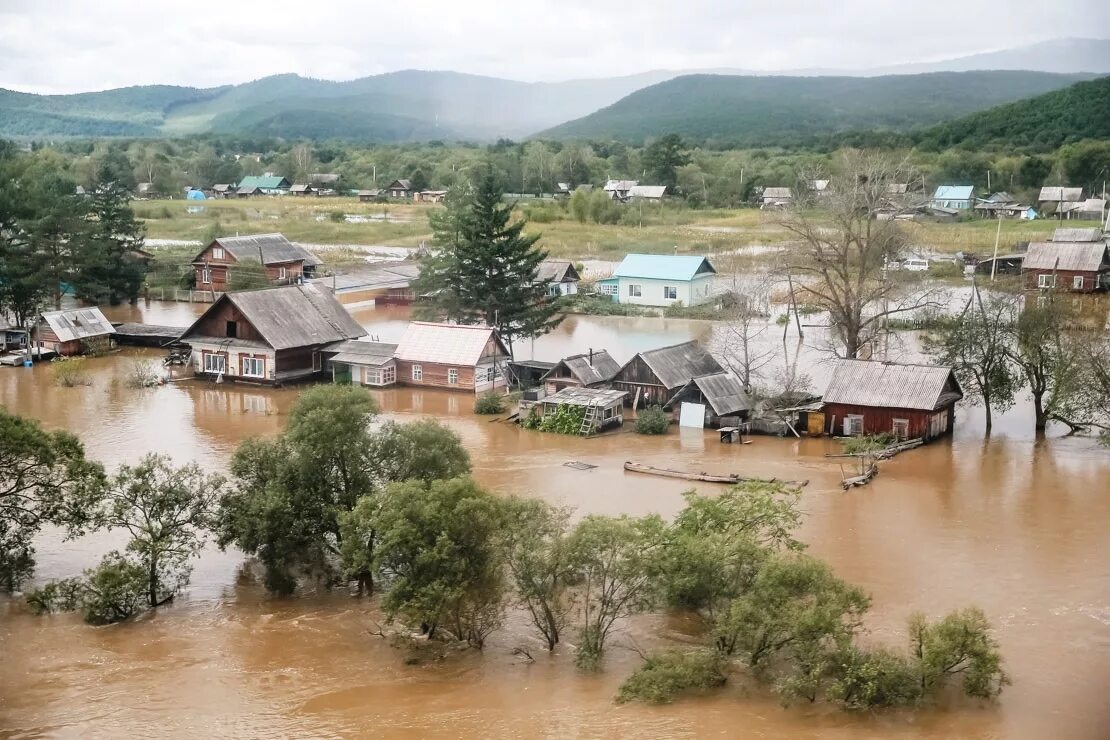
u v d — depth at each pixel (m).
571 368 69.00
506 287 80.50
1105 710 30.86
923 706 31.28
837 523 47.34
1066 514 48.31
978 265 113.75
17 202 99.44
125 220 107.19
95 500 41.97
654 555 34.78
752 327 92.88
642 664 34.56
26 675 34.69
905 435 60.91
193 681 34.31
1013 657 34.44
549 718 30.91
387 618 36.47
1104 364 61.31
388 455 43.53
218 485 42.97
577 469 56.38
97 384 76.50
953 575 41.28
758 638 32.53
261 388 76.25
